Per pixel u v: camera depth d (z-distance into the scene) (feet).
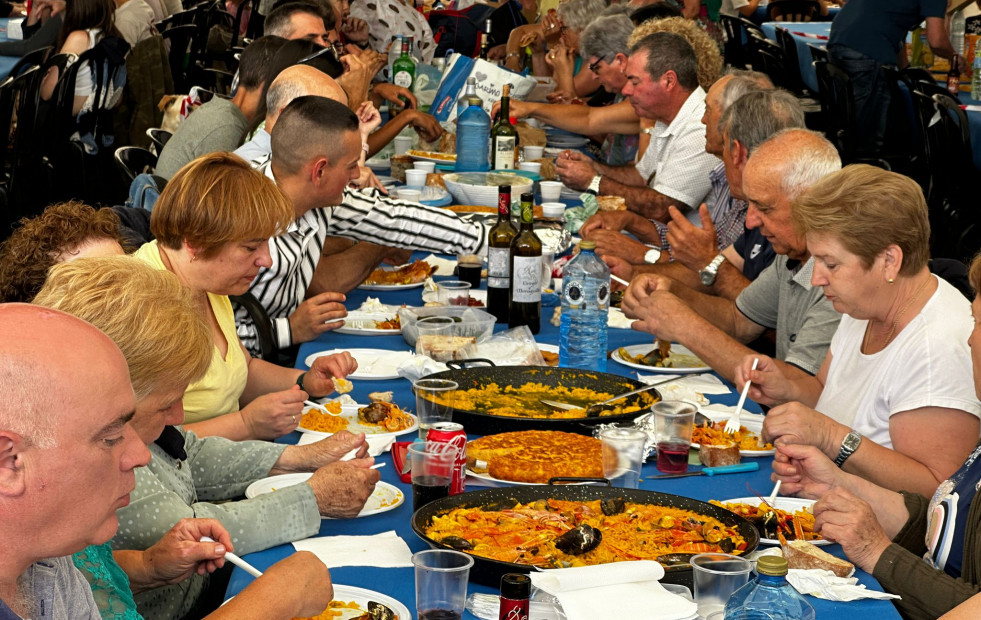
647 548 5.38
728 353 8.63
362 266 11.21
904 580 5.53
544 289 11.37
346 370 8.20
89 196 18.48
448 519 5.56
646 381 8.70
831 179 6.94
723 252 11.82
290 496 5.83
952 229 15.99
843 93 20.22
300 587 4.75
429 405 6.88
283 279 10.00
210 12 23.68
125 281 4.77
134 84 19.58
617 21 17.28
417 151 17.42
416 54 20.42
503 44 24.09
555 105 18.01
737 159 10.41
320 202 9.78
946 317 6.93
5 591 3.64
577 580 4.83
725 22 27.63
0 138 17.16
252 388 8.45
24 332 3.42
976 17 19.72
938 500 6.16
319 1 17.44
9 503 3.36
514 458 6.51
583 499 5.95
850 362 7.62
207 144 12.96
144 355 4.73
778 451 6.48
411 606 5.05
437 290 10.76
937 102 16.33
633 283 9.26
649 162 15.83
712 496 6.50
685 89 14.67
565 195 16.08
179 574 5.32
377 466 6.90
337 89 11.10
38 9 22.81
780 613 4.32
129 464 3.67
